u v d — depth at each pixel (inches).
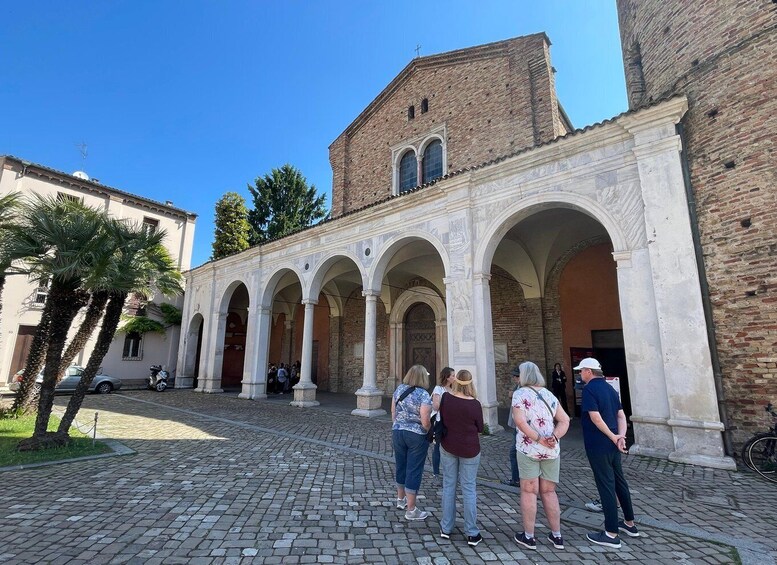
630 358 302.0
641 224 313.0
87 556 140.8
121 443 327.3
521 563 140.5
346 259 657.0
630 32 430.3
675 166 299.1
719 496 204.5
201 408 557.9
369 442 340.5
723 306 283.1
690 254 284.5
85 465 261.6
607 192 333.7
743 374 268.2
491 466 269.0
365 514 183.3
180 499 199.2
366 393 492.7
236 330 1057.5
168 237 1054.4
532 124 571.8
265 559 141.3
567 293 545.6
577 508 191.2
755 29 294.8
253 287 721.0
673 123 306.5
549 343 551.8
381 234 520.7
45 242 326.6
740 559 141.6
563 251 546.6
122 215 983.6
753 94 287.6
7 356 778.2
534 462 153.8
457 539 158.9
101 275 318.7
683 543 155.7
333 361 866.8
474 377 390.3
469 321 403.9
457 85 679.7
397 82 771.4
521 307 588.7
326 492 212.8
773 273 262.8
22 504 190.2
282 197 1407.5
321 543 154.0
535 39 596.1
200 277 887.7
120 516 177.0
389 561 141.1
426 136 702.5
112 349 894.4
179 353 901.2
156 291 976.9
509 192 398.0
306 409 555.2
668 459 271.4
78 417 461.4
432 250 581.0
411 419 185.2
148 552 144.6
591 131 343.3
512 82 609.0
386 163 764.0
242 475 241.6
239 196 1237.1
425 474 250.1
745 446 248.5
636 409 294.2
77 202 413.4
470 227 420.2
